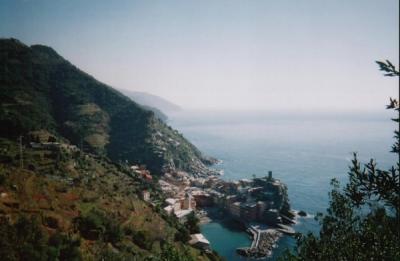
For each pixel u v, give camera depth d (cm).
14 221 6094
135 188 13925
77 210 8188
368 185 1199
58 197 8525
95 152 19675
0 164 9125
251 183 18600
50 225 6875
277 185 16888
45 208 7569
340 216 1716
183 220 14188
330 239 1736
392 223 1363
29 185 8369
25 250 5050
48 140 14725
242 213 15325
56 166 11525
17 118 15475
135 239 8000
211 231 14100
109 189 11738
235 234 13775
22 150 12412
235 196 16700
